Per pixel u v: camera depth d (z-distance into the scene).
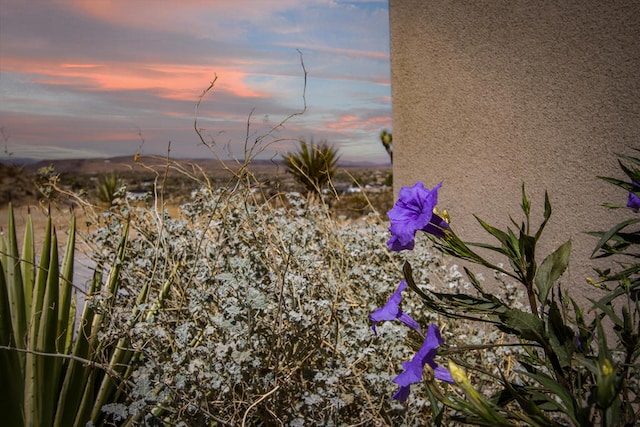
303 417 2.28
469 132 4.09
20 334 2.79
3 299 2.47
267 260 2.94
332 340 2.61
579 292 3.37
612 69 3.15
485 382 2.32
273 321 2.51
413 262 3.21
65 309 2.80
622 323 1.56
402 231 1.43
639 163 1.91
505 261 3.80
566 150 3.42
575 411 1.23
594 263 3.27
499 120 3.85
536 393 1.37
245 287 2.41
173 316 2.87
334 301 2.66
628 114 3.08
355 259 3.30
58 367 2.65
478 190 4.04
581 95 3.32
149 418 2.28
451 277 3.19
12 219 2.94
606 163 3.20
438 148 4.37
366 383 2.39
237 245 3.13
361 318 2.78
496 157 3.88
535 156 3.61
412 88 4.58
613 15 3.12
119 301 2.99
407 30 4.60
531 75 3.62
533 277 1.35
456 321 2.84
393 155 4.82
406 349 2.50
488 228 1.37
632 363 1.37
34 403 2.57
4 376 2.44
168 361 2.40
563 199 3.46
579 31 3.31
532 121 3.62
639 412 1.34
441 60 4.30
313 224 3.49
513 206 3.78
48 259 2.90
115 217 3.40
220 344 2.28
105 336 2.50
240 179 2.97
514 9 3.70
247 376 2.46
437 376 1.32
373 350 2.35
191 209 3.54
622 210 3.12
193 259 3.20
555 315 1.28
